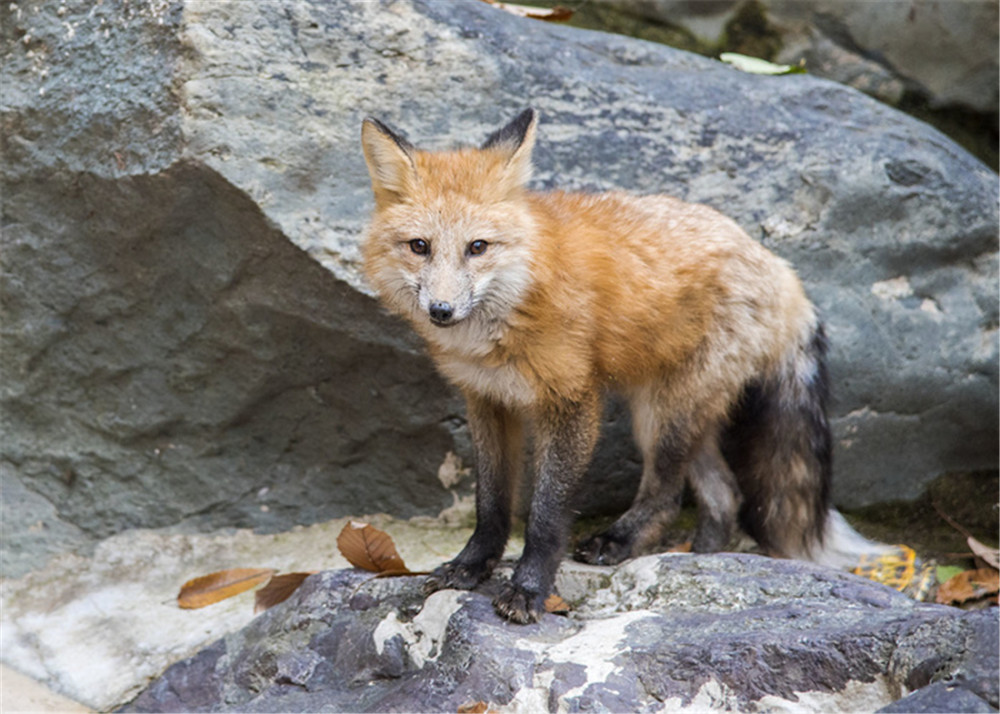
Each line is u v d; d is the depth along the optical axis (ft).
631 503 31.04
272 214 26.66
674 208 26.40
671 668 18.99
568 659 19.57
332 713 20.35
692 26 38.81
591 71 30.96
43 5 29.01
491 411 24.16
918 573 28.96
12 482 30.83
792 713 18.06
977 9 37.01
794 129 31.27
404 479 30.48
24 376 30.55
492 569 23.49
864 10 37.68
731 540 30.76
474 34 30.09
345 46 28.55
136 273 28.63
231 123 26.71
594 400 23.50
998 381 32.09
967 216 31.73
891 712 16.22
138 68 27.37
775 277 26.96
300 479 30.91
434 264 21.45
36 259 29.45
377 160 22.52
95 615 27.48
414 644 21.58
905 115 33.30
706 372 25.94
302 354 28.81
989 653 16.62
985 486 32.81
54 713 23.77
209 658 24.02
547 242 22.33
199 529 30.60
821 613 19.95
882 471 32.17
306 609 23.47
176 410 30.07
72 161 27.99
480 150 23.08
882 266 31.30
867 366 30.81
